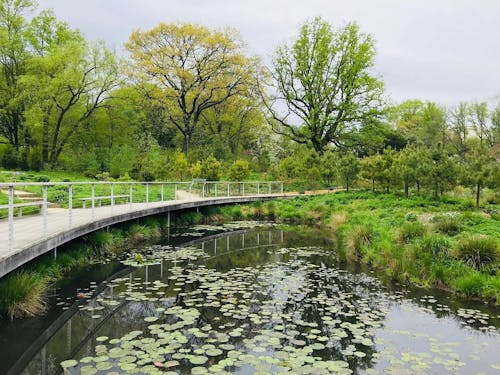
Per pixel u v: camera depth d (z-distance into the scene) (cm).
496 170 1409
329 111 3178
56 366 455
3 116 3183
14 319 585
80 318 599
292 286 779
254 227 1667
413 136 4097
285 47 3183
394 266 864
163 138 3962
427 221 1151
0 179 1906
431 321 608
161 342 506
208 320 590
